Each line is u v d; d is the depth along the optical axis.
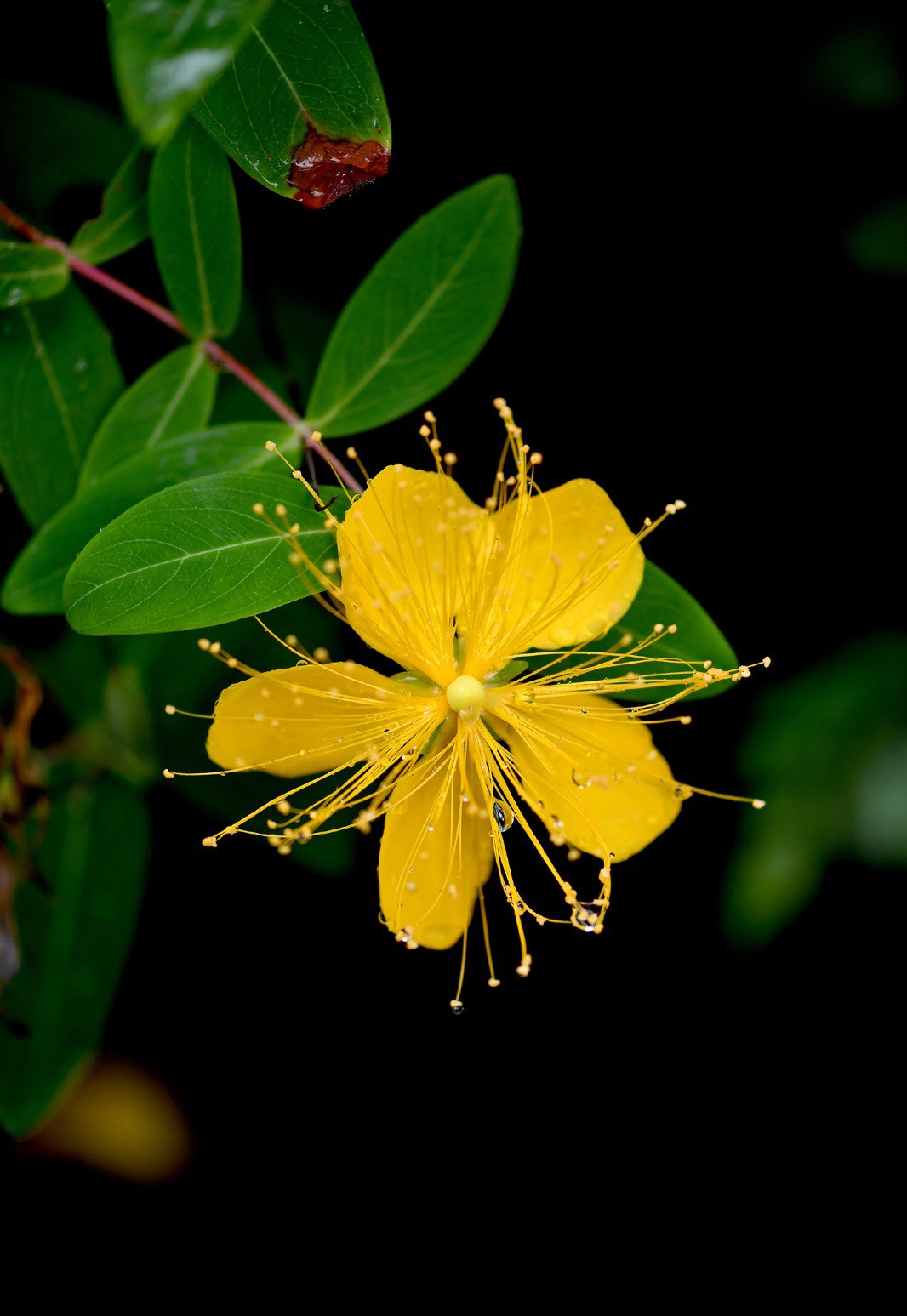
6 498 0.45
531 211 0.46
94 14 0.44
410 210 0.46
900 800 0.47
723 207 0.47
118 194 0.42
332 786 0.44
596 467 0.47
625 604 0.42
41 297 0.43
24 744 0.45
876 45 0.46
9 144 0.43
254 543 0.41
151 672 0.45
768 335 0.47
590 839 0.43
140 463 0.43
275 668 0.45
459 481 0.46
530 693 0.43
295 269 0.45
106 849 0.46
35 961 0.45
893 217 0.47
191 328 0.43
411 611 0.42
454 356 0.44
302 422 0.44
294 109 0.41
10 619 0.45
